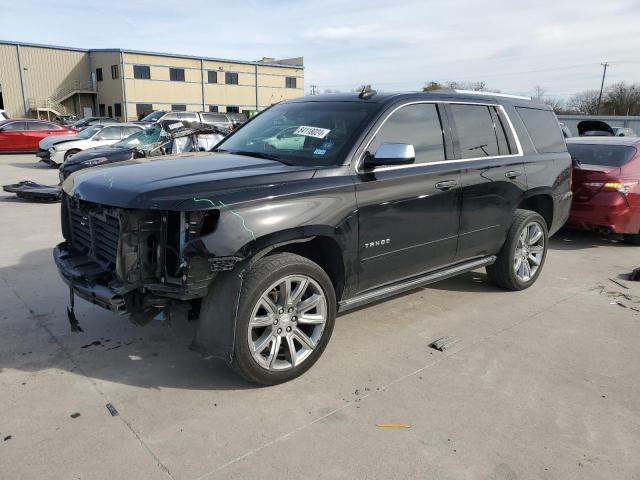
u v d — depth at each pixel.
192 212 2.96
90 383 3.37
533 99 5.70
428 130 4.25
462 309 4.82
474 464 2.66
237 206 3.07
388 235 3.87
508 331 4.34
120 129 17.94
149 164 3.74
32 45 52.59
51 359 3.68
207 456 2.67
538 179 5.23
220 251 2.98
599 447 2.82
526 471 2.62
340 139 3.82
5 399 3.16
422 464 2.65
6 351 3.79
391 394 3.30
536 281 5.74
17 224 8.16
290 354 3.39
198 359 3.72
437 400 3.25
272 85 66.75
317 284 3.43
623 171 7.08
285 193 3.27
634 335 4.32
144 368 3.58
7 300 4.77
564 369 3.69
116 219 3.12
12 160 19.97
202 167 3.56
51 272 5.63
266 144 4.19
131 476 2.52
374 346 3.99
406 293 5.23
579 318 4.67
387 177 3.82
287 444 2.79
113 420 2.96
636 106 69.06
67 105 56.66
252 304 3.13
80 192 3.42
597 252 7.20
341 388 3.36
